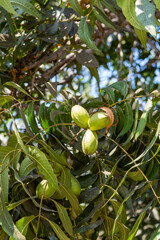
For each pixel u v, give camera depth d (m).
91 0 0.75
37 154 0.61
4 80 0.99
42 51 1.00
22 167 0.63
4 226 0.56
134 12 0.57
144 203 1.05
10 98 0.68
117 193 0.68
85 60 0.91
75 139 0.72
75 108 0.66
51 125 0.73
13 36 0.87
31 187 0.71
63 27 0.93
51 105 0.74
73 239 0.68
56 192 0.67
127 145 0.73
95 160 0.72
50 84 0.72
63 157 0.72
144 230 1.05
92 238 0.76
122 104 0.76
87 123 0.66
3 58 0.98
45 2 0.95
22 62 0.99
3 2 0.58
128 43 1.78
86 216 0.69
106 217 0.69
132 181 0.74
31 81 1.13
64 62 1.21
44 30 0.91
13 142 0.65
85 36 0.71
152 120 0.74
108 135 0.74
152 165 0.72
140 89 0.80
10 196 0.71
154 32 0.53
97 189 0.69
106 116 0.65
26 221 0.61
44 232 0.71
